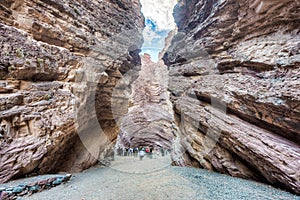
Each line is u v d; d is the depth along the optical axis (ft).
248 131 22.18
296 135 17.80
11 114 15.46
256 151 19.95
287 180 16.31
